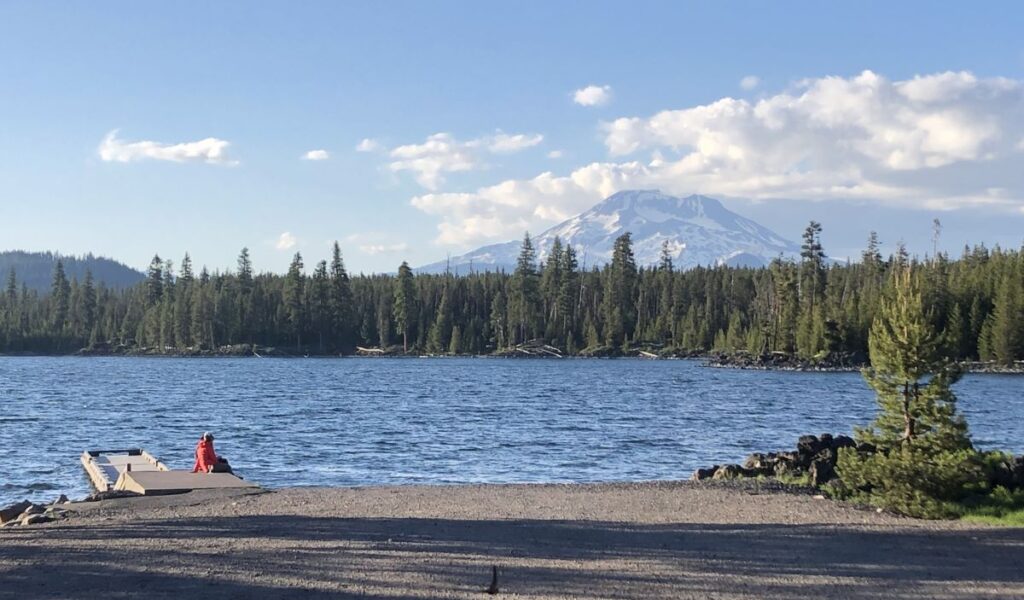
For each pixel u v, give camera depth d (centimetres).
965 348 12662
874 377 2075
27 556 1379
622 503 2080
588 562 1366
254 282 16600
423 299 16875
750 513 1909
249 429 4812
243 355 15912
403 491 2319
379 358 15825
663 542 1547
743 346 14612
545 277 16612
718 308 16638
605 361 15288
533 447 4034
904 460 1920
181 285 17175
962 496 2003
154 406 6362
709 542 1549
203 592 1154
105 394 7569
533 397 7344
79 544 1484
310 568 1302
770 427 5084
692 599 1141
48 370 12112
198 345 16138
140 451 3638
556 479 3141
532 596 1152
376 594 1154
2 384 8925
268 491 2272
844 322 13062
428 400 6956
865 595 1170
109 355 16988
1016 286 12338
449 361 15025
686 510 1961
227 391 7988
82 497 2773
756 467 2708
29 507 2106
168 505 2033
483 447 4025
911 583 1238
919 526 1734
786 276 14162
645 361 15375
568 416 5622
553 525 1731
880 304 2123
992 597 1164
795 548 1495
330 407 6266
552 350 16112
